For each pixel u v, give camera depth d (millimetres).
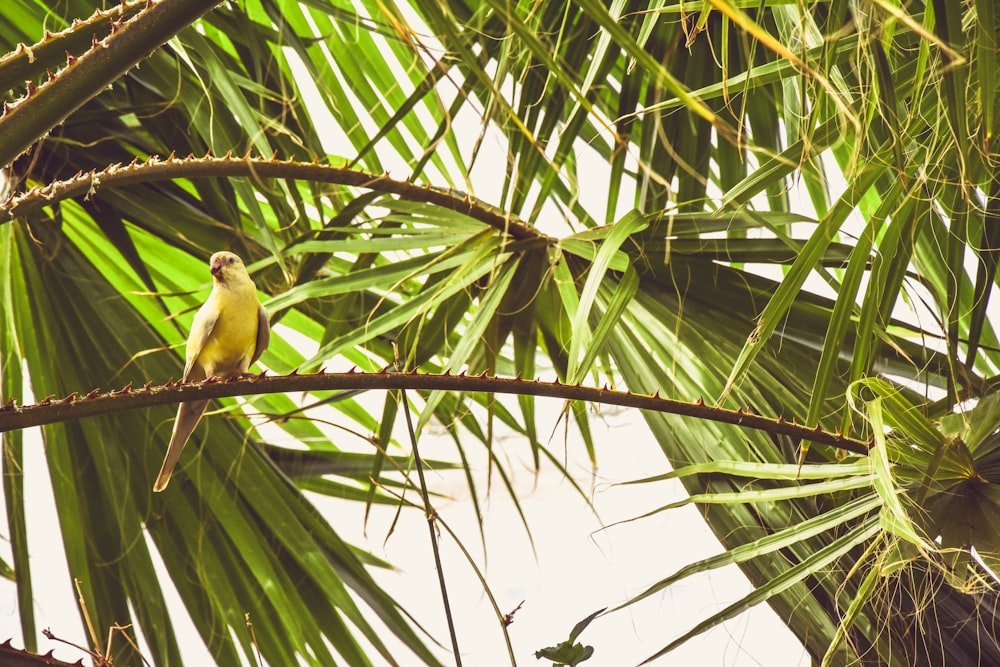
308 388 3566
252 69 6332
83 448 5766
